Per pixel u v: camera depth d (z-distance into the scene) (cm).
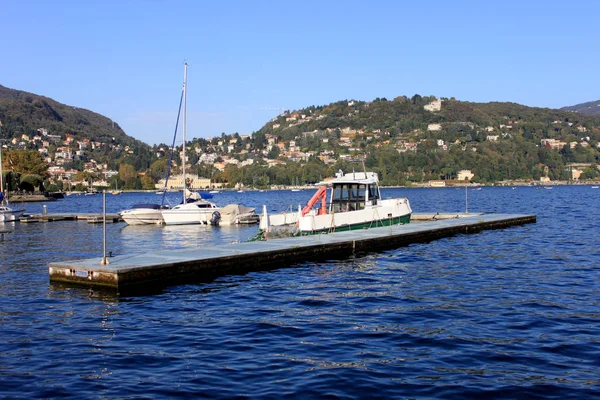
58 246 3753
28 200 13675
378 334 1497
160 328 1585
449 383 1147
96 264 2212
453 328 1548
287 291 2088
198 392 1110
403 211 4181
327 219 3384
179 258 2367
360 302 1891
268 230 3378
